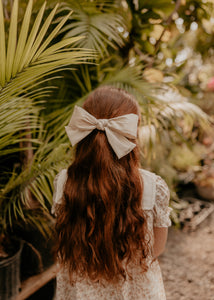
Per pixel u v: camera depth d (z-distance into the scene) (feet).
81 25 5.11
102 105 2.76
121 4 7.04
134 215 2.76
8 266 4.51
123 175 2.73
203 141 11.64
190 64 11.01
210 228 9.41
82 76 5.85
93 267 2.89
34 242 5.19
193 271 7.48
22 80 3.16
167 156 10.18
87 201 2.75
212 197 10.87
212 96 11.80
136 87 5.42
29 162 4.84
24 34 2.86
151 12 6.66
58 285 3.36
